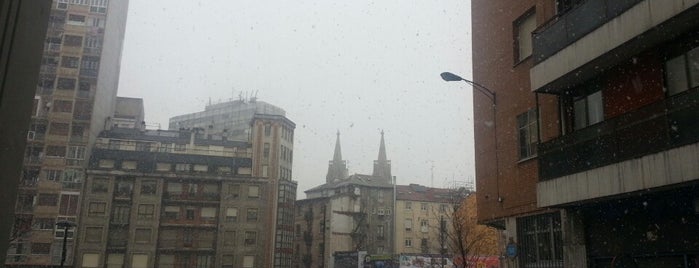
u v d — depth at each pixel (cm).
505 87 1648
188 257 5794
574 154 1210
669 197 1043
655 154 980
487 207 1705
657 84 1080
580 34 1208
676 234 1023
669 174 945
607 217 1212
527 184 1491
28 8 134
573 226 1291
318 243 8250
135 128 6394
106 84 5356
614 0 1106
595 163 1141
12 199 126
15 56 127
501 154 1642
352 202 8212
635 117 1059
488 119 1736
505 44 1672
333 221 8106
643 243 1104
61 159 4072
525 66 1554
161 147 6159
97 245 5322
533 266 1474
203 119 9850
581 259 1256
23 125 131
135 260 5516
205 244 5912
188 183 6009
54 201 4109
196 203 5978
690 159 902
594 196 1127
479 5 1862
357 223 8031
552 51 1312
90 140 5122
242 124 9450
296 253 8569
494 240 4569
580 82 1298
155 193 5797
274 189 6606
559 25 1289
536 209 1439
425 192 8900
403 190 8825
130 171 5681
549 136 1405
